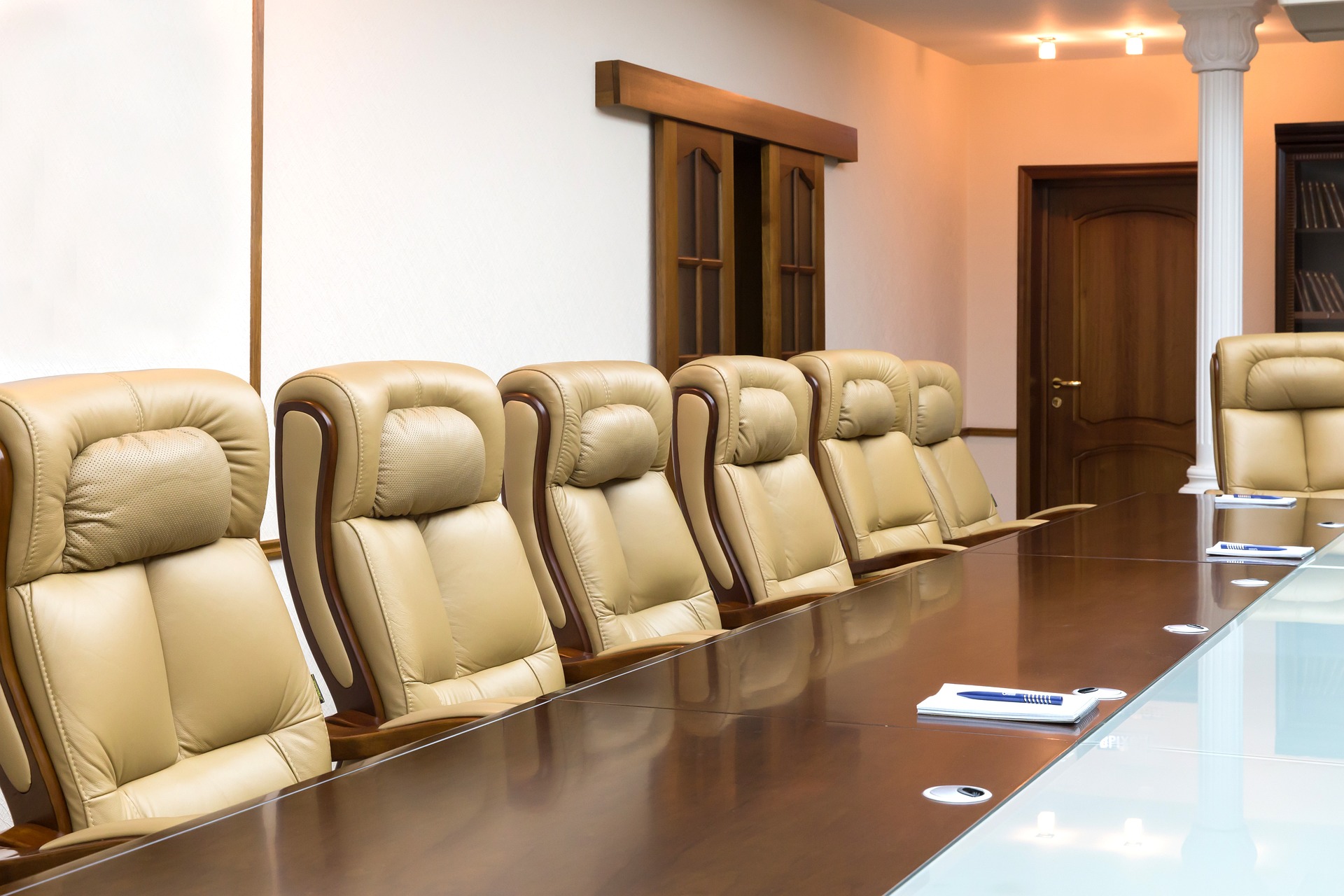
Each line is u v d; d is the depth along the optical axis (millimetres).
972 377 8164
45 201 3031
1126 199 7902
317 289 3768
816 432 4199
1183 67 7582
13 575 1776
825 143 6223
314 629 2391
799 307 6145
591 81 4812
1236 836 1198
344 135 3826
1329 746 1499
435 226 4156
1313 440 5066
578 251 4777
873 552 4219
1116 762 1449
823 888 1096
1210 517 3961
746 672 1979
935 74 7594
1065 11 6527
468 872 1153
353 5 3834
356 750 2178
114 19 3162
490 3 4324
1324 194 6852
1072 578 2830
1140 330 7934
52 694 1777
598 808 1326
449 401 2621
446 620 2506
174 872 1171
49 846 1630
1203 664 1953
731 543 3557
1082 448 8086
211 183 3420
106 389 1940
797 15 6176
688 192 5328
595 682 1925
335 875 1155
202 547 2105
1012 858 1152
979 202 8070
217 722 2029
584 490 3080
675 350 5191
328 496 2352
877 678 1918
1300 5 5512
